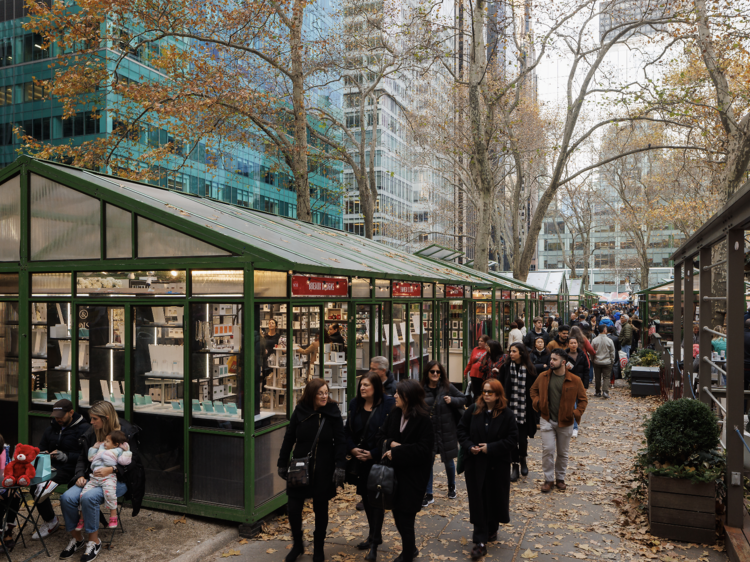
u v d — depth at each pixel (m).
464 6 21.00
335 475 5.17
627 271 70.12
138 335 6.89
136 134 17.83
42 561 5.42
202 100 15.70
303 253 7.75
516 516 6.57
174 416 6.60
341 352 8.77
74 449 6.46
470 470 5.54
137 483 5.84
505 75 27.28
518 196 30.69
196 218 6.85
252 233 7.61
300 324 7.48
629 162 42.19
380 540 5.41
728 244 5.75
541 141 33.00
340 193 25.23
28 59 36.75
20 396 7.61
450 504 7.02
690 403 5.98
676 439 5.79
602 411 13.02
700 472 5.64
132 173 16.53
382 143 55.47
